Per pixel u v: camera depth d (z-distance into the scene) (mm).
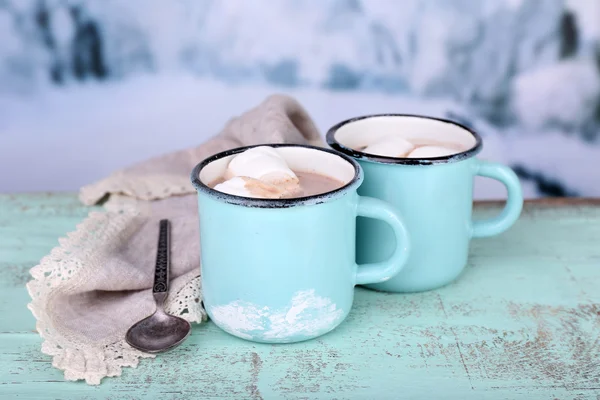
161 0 1102
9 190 1204
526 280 592
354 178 510
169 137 1188
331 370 508
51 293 544
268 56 1136
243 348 525
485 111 1169
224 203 493
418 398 489
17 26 1106
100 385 496
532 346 528
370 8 1105
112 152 1192
